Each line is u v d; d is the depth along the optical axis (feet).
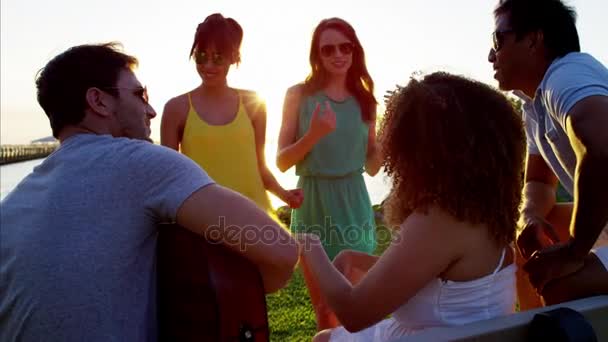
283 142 10.63
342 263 7.13
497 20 7.10
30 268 4.97
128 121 5.74
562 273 5.85
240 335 4.89
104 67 5.61
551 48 6.77
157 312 5.34
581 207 5.63
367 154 11.16
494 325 4.67
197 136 10.21
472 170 5.14
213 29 9.97
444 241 5.15
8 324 5.16
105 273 4.91
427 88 5.41
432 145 5.21
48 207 5.07
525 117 7.68
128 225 5.01
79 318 4.83
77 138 5.48
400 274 5.16
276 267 5.21
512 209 5.49
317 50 10.44
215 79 10.21
